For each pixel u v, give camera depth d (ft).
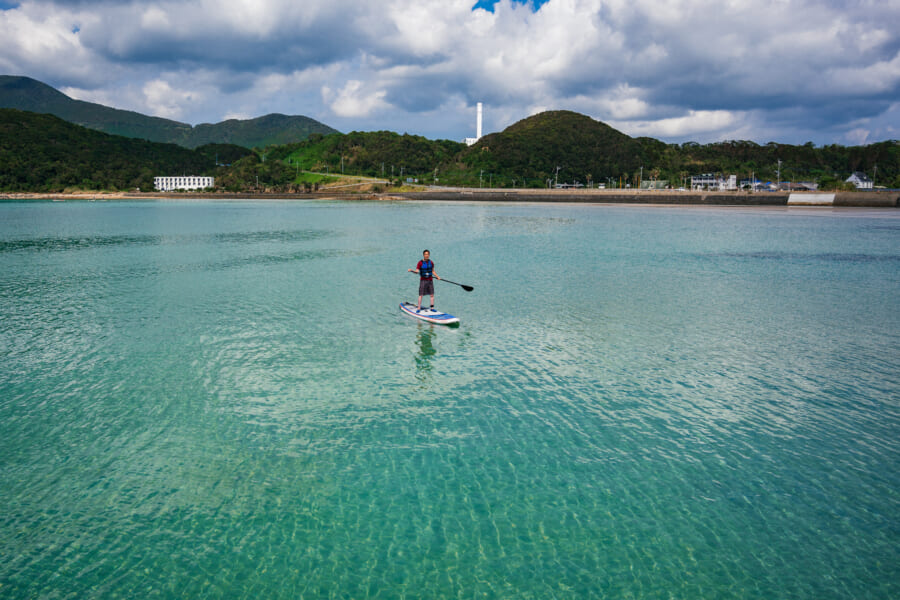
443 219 299.99
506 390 51.29
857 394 50.65
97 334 69.10
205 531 31.37
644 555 29.32
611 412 46.68
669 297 91.15
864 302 88.17
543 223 267.18
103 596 26.45
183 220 298.35
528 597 26.43
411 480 36.37
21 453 39.70
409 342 65.51
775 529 31.35
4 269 122.21
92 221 291.38
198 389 51.37
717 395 50.37
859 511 32.99
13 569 28.22
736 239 186.39
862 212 361.30
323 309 82.07
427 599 26.35
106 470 37.55
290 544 30.30
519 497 34.47
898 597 26.25
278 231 223.71
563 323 74.33
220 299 89.40
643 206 465.06
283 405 47.83
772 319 77.15
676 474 37.04
